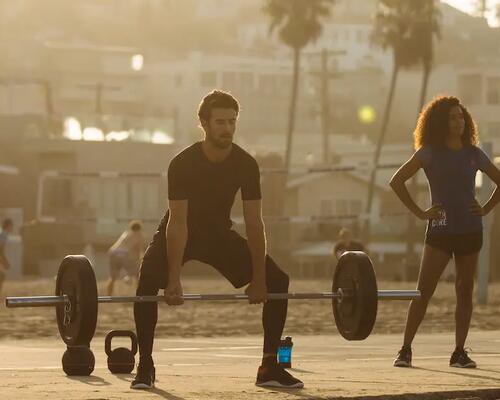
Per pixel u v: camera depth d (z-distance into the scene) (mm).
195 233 14906
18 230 109250
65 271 14891
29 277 111375
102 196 126312
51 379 16078
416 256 121562
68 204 125625
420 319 18328
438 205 18125
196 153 14781
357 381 15648
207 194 14797
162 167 128500
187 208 14797
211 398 13688
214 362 20078
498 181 18188
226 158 14797
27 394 13992
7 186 126562
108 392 14227
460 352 18203
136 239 53094
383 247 132125
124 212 126812
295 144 194125
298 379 14992
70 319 14750
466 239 18125
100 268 124250
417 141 18406
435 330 31906
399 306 44188
